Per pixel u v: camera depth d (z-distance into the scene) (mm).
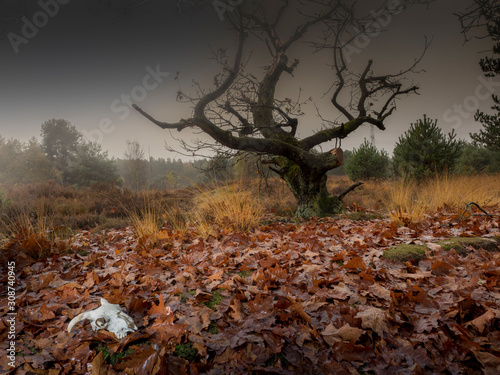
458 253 2826
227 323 1577
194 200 7207
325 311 1681
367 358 1364
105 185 12789
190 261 2684
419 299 1810
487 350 1418
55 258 2926
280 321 1611
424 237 3350
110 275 2365
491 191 7246
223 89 5672
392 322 1596
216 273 2250
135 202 7555
